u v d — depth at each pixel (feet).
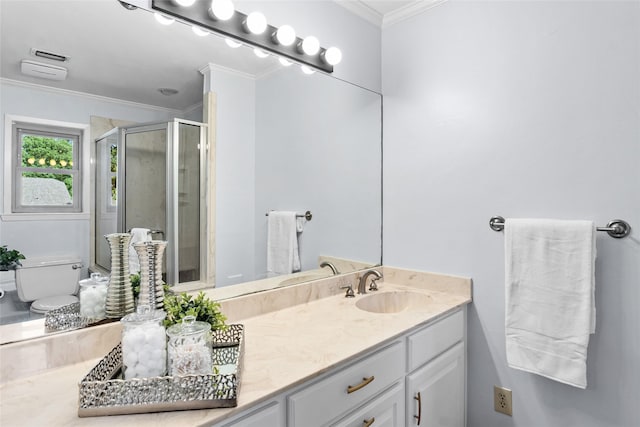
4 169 3.36
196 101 4.62
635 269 4.34
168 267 4.35
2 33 3.34
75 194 3.74
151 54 4.23
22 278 3.41
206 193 4.74
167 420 2.52
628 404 4.41
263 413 2.92
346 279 6.28
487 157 5.54
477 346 5.68
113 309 3.79
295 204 5.72
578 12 4.73
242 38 4.80
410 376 4.52
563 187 4.85
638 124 4.31
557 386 4.93
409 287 6.39
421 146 6.32
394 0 6.34
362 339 4.03
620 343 4.45
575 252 4.48
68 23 3.69
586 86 4.67
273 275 5.43
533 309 4.77
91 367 3.41
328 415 3.44
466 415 5.80
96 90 3.88
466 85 5.77
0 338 3.27
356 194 6.55
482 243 5.61
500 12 5.42
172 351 2.89
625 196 4.40
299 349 3.76
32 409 2.66
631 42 4.36
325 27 6.05
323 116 6.05
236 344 3.72
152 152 4.27
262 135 5.30
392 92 6.77
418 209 6.38
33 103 3.52
